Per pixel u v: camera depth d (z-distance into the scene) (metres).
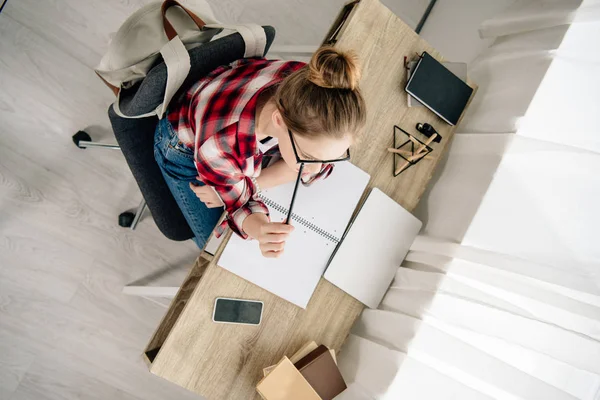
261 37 1.07
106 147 1.78
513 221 1.07
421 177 1.31
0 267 1.76
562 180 1.01
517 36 1.31
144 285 1.89
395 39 1.27
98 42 1.87
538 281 0.97
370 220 1.25
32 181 1.80
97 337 1.84
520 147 1.10
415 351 1.10
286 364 1.10
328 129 0.80
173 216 1.32
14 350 1.76
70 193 1.84
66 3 1.83
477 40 1.63
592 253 0.93
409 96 1.27
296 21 2.08
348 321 1.27
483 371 1.00
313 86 0.80
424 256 1.23
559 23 1.13
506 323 1.00
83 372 1.83
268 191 1.15
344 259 1.23
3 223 1.77
